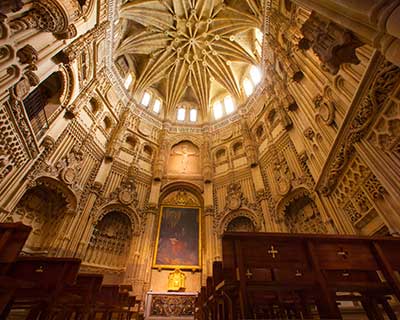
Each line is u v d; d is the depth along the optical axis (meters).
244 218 15.19
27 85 8.03
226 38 19.94
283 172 13.88
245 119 18.95
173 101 22.28
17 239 3.67
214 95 23.12
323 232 11.04
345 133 8.27
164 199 16.77
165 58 20.91
